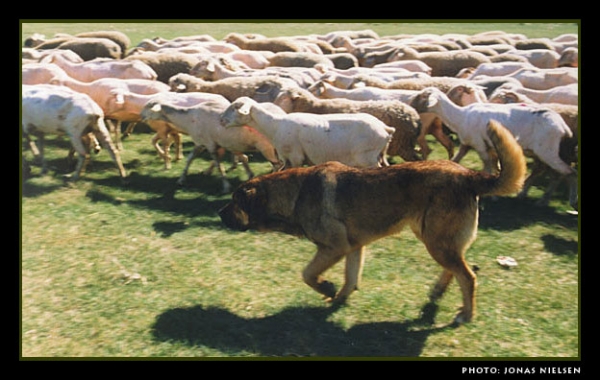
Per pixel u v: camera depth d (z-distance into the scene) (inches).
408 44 789.2
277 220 267.4
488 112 391.9
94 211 358.3
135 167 443.2
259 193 265.3
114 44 727.7
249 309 258.1
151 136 534.6
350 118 365.1
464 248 239.5
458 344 236.8
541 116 370.9
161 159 465.7
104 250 309.7
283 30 1462.8
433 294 263.1
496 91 461.1
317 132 365.1
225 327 245.0
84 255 303.7
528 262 305.0
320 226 252.2
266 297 267.3
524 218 361.1
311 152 369.1
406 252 312.0
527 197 395.9
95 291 270.7
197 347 232.7
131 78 554.3
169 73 611.8
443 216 234.8
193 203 376.8
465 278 241.9
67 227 335.6
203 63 577.9
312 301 265.0
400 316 255.0
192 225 342.0
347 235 251.1
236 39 797.2
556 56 694.5
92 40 727.1
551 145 368.2
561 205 382.0
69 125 398.3
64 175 415.2
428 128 452.4
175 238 324.8
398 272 291.6
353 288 265.0
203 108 398.3
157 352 229.8
